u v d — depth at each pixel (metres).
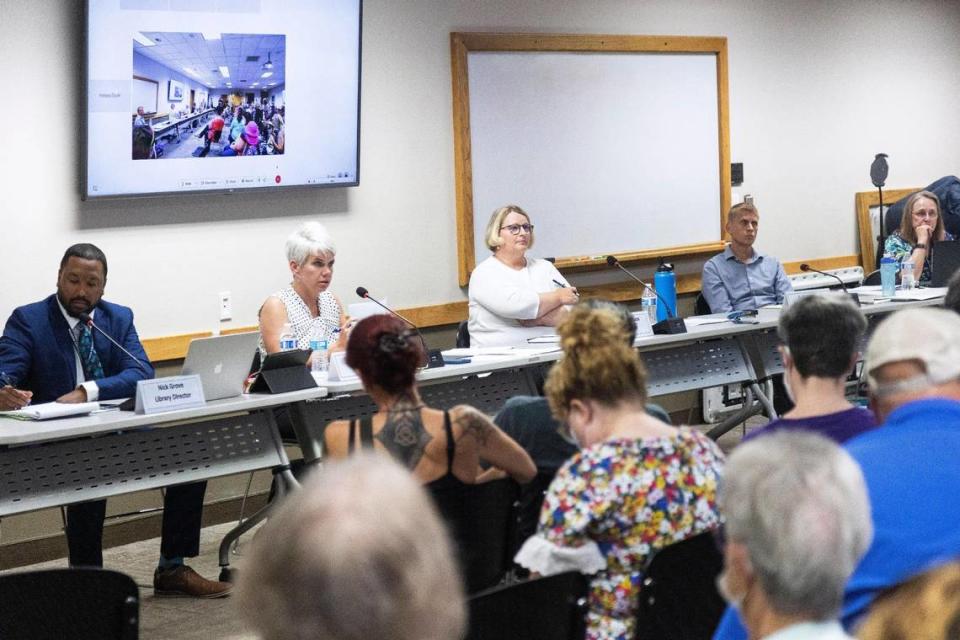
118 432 3.83
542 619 1.97
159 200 5.28
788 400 6.04
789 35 7.73
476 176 6.31
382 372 2.74
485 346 5.28
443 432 2.74
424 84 6.13
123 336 4.32
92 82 5.00
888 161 8.31
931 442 1.77
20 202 4.91
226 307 5.48
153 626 4.04
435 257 6.20
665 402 7.24
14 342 4.16
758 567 1.17
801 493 1.17
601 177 6.81
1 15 4.83
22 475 3.61
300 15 5.56
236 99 5.42
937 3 8.52
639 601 2.08
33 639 1.92
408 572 0.78
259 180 5.52
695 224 7.25
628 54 6.90
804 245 7.88
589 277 6.82
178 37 5.22
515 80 6.44
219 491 5.56
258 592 0.79
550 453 3.03
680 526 2.17
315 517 0.79
